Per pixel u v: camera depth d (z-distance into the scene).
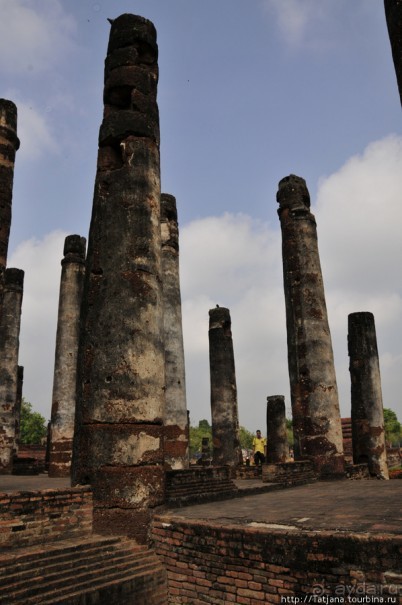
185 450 13.12
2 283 8.98
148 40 8.83
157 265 7.76
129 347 7.06
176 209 15.09
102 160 8.16
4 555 5.15
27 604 4.62
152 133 8.35
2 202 9.27
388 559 4.27
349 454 27.69
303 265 13.92
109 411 6.82
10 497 5.62
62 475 14.86
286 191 14.65
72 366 15.71
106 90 8.60
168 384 13.37
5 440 18.00
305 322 13.51
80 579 5.20
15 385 18.81
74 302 16.19
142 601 5.53
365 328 18.66
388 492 8.60
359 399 18.09
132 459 6.64
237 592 5.17
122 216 7.68
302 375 13.29
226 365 19.53
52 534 5.92
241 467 15.46
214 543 5.50
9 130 9.66
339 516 5.80
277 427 21.61
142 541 6.27
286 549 4.88
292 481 11.34
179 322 14.16
